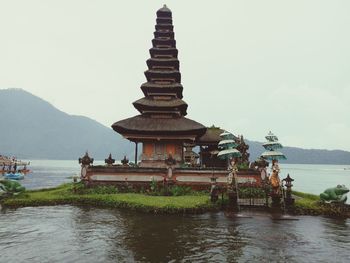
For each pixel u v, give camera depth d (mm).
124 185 31547
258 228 19031
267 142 25141
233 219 21422
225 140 26422
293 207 23859
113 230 18156
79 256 13688
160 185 31375
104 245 15273
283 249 15055
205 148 44812
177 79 42281
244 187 30297
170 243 15656
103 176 31891
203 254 14102
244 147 40500
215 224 19891
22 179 85438
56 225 19375
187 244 15531
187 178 31469
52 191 32469
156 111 39094
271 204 24344
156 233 17531
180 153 37594
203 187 31156
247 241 16250
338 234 17938
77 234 17281
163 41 42656
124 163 40062
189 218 21562
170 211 22891
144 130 35875
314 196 30062
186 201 24984
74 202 27172
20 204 25922
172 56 42594
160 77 41281
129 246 15125
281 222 20766
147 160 36938
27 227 18891
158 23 44094
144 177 31828
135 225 19391
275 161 24953
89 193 29859
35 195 29234
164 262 13008
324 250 14984
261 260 13492
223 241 16172
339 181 102688
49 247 14961
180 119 38625
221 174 31266
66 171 145250
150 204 23766
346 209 23547
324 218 22406
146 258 13461
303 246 15578
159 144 37344
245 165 35125
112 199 26219
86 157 31984
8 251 14359
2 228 18625
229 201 24281
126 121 37844
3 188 27938
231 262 13172
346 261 13531
